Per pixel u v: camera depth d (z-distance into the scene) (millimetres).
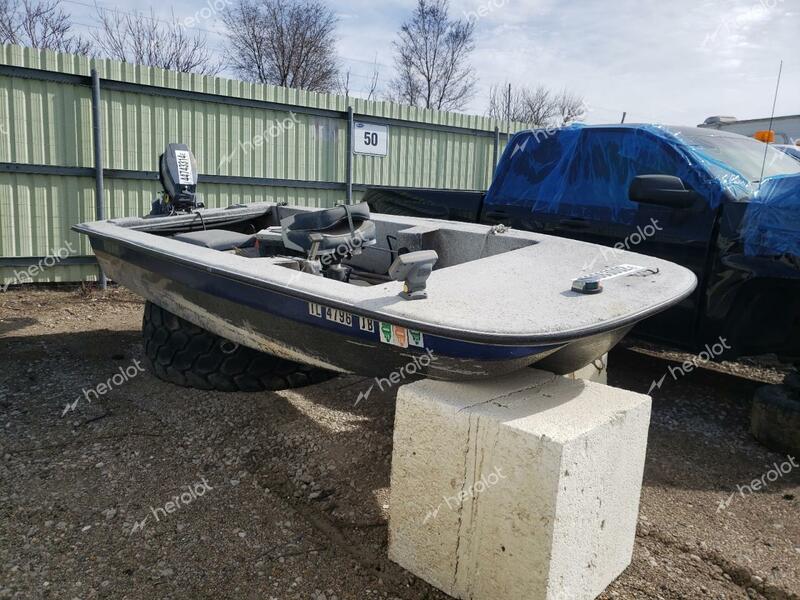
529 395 2271
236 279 2816
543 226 4629
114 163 7000
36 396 3838
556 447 1868
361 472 3023
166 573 2283
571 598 2072
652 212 3982
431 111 9422
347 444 3295
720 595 2277
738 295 3588
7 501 2688
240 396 3875
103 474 2945
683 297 2541
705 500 2926
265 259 3180
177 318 3926
